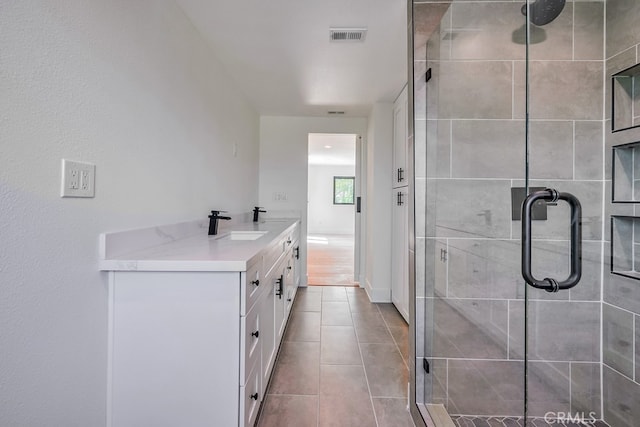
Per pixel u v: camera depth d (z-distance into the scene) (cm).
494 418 143
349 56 216
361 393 166
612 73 143
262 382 144
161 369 108
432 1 148
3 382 73
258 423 142
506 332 146
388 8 162
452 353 149
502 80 145
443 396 148
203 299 108
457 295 149
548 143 146
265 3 158
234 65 230
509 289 145
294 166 376
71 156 90
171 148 153
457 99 147
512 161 146
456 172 149
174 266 106
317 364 194
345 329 250
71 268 91
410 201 156
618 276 141
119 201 113
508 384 146
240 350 108
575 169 146
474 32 145
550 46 145
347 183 1034
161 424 109
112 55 108
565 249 145
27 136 77
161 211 144
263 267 144
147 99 131
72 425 93
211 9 163
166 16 147
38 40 79
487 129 146
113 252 109
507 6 143
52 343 86
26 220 77
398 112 291
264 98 306
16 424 76
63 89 87
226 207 243
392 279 313
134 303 108
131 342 108
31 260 79
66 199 89
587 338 147
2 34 71
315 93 290
